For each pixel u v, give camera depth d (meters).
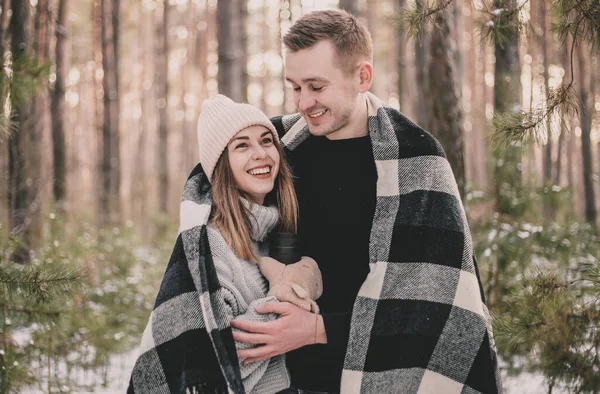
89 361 4.06
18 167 5.08
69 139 14.90
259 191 1.88
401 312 1.82
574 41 2.12
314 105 1.85
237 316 1.77
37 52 5.95
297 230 2.04
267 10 18.42
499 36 2.37
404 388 1.80
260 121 1.88
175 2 15.29
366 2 13.66
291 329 1.75
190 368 1.74
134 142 22.03
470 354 1.82
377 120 1.97
